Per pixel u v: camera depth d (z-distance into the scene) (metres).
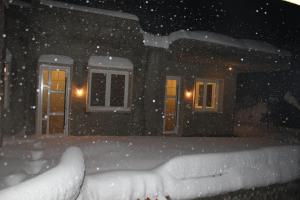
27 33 9.35
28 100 9.47
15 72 9.36
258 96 21.39
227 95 13.81
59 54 9.77
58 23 9.14
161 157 6.59
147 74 11.09
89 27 9.48
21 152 6.42
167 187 5.51
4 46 6.86
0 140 6.86
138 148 7.52
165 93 11.83
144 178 5.26
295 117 18.52
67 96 10.02
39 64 9.50
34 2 8.74
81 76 10.14
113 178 4.97
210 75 13.23
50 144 7.43
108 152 7.02
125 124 10.89
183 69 12.41
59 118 10.37
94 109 10.42
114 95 10.82
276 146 8.12
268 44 13.63
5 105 9.29
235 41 12.30
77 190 3.91
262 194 7.14
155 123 11.42
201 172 6.14
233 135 13.36
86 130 10.28
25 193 2.94
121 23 9.89
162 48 10.98
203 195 5.99
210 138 10.09
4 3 6.82
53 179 3.38
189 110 12.77
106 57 10.49
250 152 7.30
